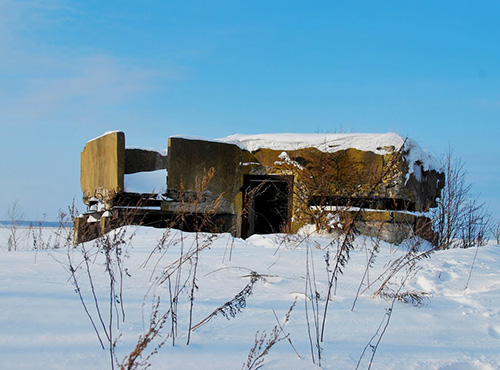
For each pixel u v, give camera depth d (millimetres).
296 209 11578
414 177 11789
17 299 3984
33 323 3471
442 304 4648
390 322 4027
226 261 6395
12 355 2916
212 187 12188
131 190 11727
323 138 12070
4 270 5238
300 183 11594
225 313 3848
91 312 3816
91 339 3271
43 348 3059
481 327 3926
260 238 9344
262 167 12547
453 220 13250
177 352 3150
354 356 3236
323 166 11547
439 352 3346
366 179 11297
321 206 10680
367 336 3658
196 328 3639
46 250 7410
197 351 3184
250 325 3758
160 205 12180
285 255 7074
